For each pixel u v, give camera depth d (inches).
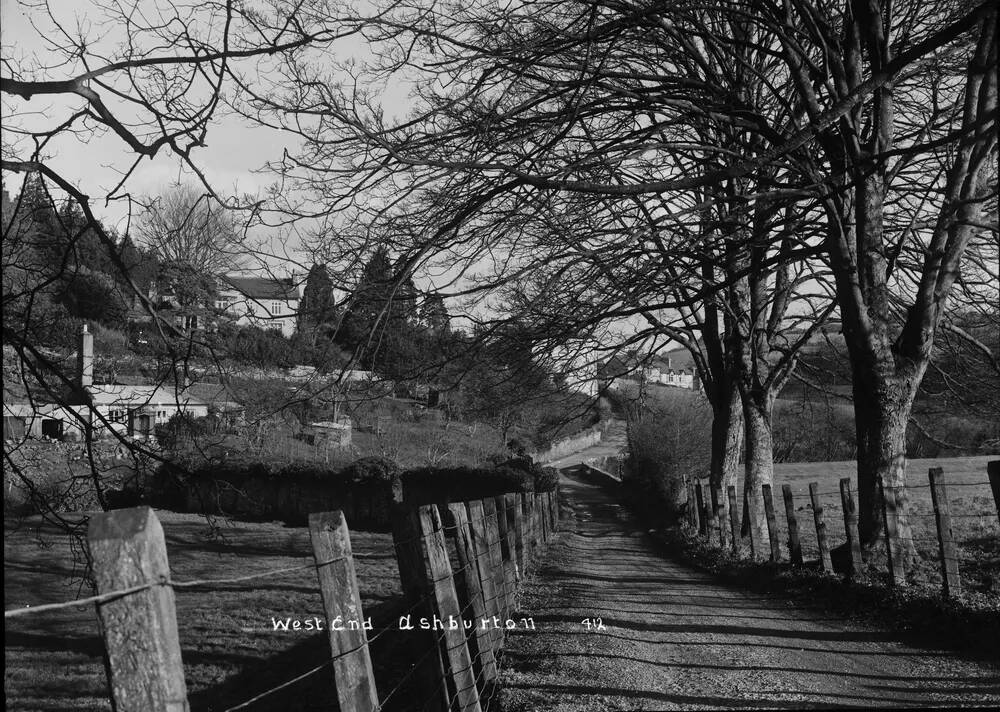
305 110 330.3
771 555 585.0
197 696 381.7
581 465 2492.6
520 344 518.3
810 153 506.0
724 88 519.8
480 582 289.3
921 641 346.9
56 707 394.0
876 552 484.4
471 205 420.8
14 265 247.0
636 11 448.1
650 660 320.8
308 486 1235.9
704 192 535.5
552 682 284.7
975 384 671.1
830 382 814.5
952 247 489.1
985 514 684.1
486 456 1363.2
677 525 1053.8
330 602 124.0
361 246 393.7
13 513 284.7
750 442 746.2
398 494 1211.2
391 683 319.9
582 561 752.3
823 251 505.7
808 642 354.6
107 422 273.6
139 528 77.3
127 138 217.8
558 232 410.3
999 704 245.9
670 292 574.2
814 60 613.3
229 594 647.1
